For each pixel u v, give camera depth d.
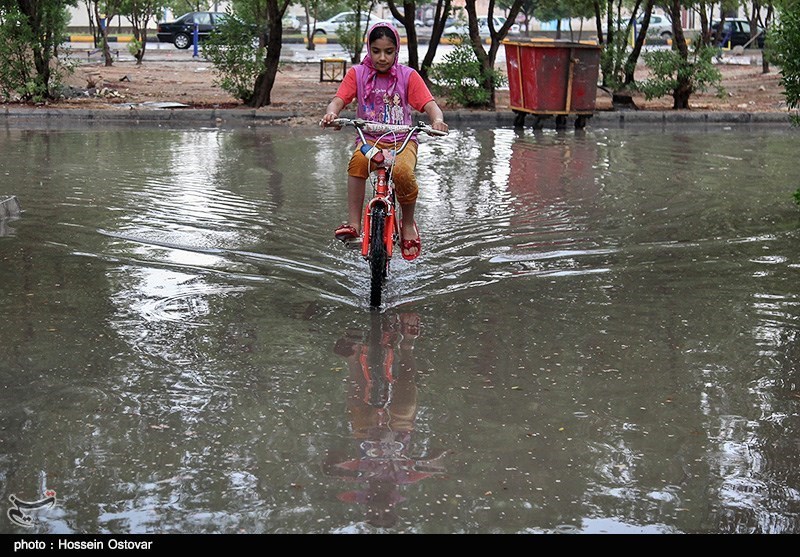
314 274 7.57
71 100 20.81
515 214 9.90
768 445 4.57
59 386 5.18
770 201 10.69
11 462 4.29
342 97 7.00
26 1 19.78
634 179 12.23
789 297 7.04
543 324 6.41
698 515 3.92
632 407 5.02
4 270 7.49
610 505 3.99
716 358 5.77
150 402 4.98
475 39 21.02
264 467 4.27
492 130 18.45
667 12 21.98
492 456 4.41
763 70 30.55
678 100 21.59
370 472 4.24
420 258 8.10
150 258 7.90
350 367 5.55
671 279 7.52
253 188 11.12
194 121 18.72
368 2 24.44
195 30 37.19
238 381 5.30
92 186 11.05
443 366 5.60
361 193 7.08
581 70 18.52
